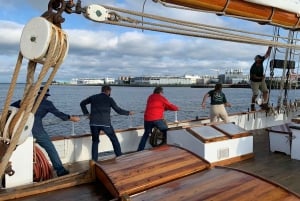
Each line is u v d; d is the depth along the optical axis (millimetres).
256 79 10172
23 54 1731
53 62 1742
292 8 3527
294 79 10680
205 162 4141
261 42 3223
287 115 10859
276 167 6000
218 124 6770
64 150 6316
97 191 3631
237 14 3188
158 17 2371
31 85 1793
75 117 5484
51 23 1739
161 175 3754
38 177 4855
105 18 2096
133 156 4211
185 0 2715
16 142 1758
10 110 1852
